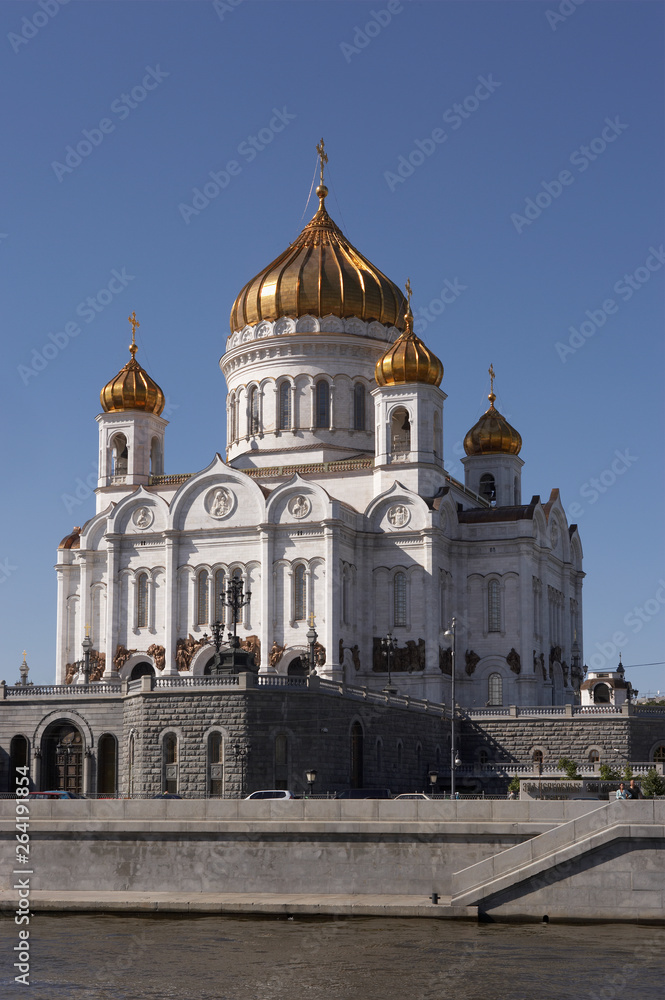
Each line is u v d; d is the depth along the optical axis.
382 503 133.75
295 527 129.75
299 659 127.69
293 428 144.88
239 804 66.75
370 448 145.50
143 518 136.12
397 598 132.00
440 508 133.12
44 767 110.06
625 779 102.56
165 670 131.62
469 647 135.38
